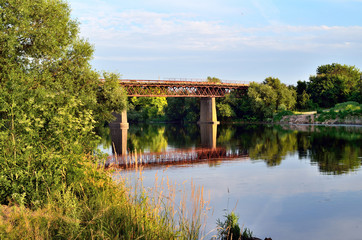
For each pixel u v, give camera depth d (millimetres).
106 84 35562
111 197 8945
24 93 9562
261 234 11531
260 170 25078
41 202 7852
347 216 13680
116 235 6820
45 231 6395
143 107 123625
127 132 68125
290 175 22812
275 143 43844
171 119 131375
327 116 84250
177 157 33156
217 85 98938
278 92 102312
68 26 28906
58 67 27250
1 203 8203
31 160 8492
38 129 9016
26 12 21000
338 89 109125
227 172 24406
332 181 20562
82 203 8023
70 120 9445
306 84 118000
